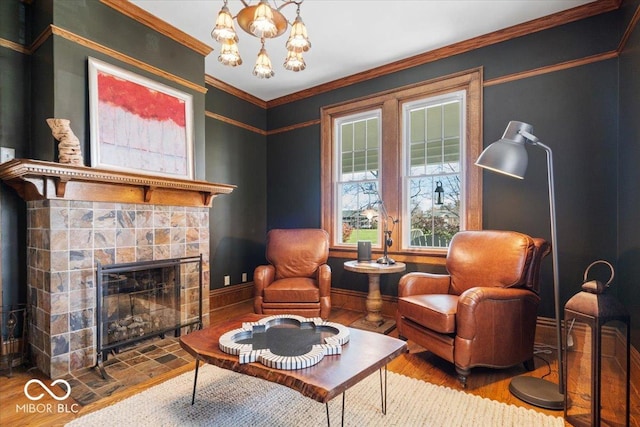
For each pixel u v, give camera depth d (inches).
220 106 166.2
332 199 169.8
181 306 123.1
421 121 147.2
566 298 111.3
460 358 84.1
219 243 164.1
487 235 107.4
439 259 137.5
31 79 104.0
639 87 85.8
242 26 74.2
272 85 170.7
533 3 107.5
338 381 53.6
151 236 113.2
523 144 83.2
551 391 79.0
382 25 119.4
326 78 163.8
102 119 102.3
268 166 191.9
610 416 69.9
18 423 69.2
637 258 86.5
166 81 122.7
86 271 95.7
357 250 149.9
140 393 80.6
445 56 136.9
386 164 152.6
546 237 115.3
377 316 138.3
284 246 148.5
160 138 118.6
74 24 97.7
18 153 101.5
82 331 94.4
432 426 67.9
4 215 98.8
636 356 83.0
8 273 99.2
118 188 103.6
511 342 88.9
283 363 57.8
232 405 75.3
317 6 108.4
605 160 106.2
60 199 90.7
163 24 119.0
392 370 94.7
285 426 67.8
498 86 125.2
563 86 113.1
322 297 126.4
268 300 126.3
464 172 133.6
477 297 84.7
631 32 91.5
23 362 96.3
